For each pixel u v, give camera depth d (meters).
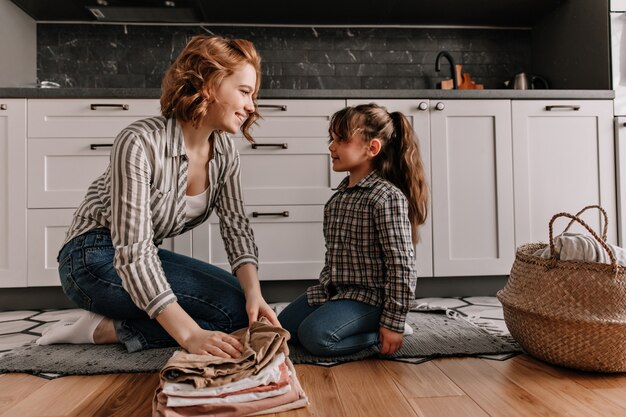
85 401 1.03
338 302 1.38
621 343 1.12
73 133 2.17
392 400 1.02
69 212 2.16
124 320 1.40
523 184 2.33
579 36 2.62
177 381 0.92
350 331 1.32
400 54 3.01
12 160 2.15
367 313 1.35
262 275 2.24
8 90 2.13
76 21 2.84
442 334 1.53
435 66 2.88
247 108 1.25
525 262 1.31
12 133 2.15
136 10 2.74
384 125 1.46
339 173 2.26
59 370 1.20
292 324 1.49
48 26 2.83
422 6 2.77
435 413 0.95
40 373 1.20
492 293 2.37
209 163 1.36
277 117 2.25
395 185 1.49
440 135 2.31
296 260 2.26
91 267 1.33
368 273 1.38
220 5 2.71
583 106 2.36
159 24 2.89
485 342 1.44
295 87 2.96
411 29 3.02
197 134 1.29
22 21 2.67
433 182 2.30
